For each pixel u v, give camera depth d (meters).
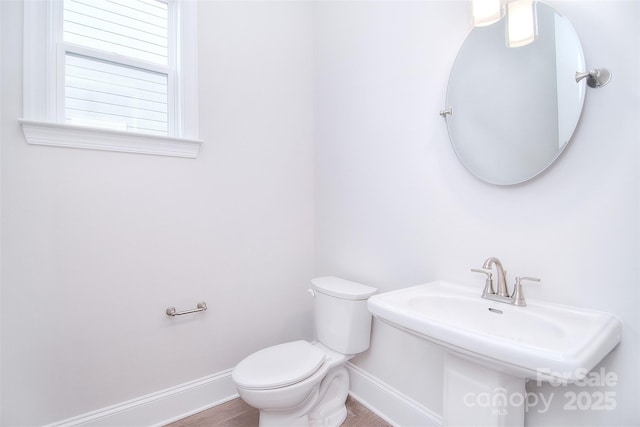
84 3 1.44
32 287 1.27
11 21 1.24
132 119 1.56
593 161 0.91
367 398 1.69
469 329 0.81
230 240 1.79
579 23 0.93
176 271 1.61
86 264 1.38
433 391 1.36
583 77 0.90
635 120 0.83
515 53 1.08
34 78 1.28
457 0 1.26
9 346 1.23
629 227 0.84
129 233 1.48
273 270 1.97
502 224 1.12
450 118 1.26
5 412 1.23
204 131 1.70
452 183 1.29
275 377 1.27
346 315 1.56
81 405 1.37
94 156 1.39
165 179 1.57
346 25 1.85
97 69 1.47
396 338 1.53
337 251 1.95
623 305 0.85
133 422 1.47
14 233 1.24
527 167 1.04
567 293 0.96
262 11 1.93
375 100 1.66
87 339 1.38
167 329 1.58
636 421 0.83
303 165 2.12
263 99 1.93
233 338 1.80
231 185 1.80
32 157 1.27
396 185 1.54
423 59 1.40
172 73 1.65
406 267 1.49
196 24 1.66
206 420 1.58
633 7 0.83
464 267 1.25
